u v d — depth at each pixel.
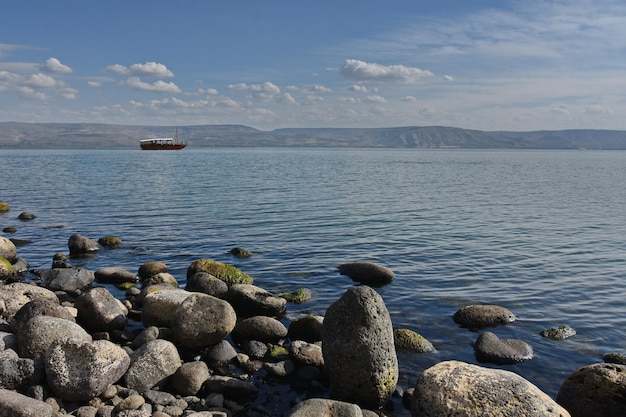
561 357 13.36
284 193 51.72
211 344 12.67
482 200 48.41
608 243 28.23
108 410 9.34
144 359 10.77
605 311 17.09
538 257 24.59
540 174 94.62
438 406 8.47
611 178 83.94
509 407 8.16
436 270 21.94
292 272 21.30
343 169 103.88
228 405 10.27
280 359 12.40
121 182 63.59
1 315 13.77
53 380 9.66
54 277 18.58
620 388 9.55
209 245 26.39
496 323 15.50
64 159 144.25
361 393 10.33
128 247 25.89
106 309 13.75
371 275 20.27
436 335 14.66
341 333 10.54
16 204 42.06
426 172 97.69
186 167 102.81
